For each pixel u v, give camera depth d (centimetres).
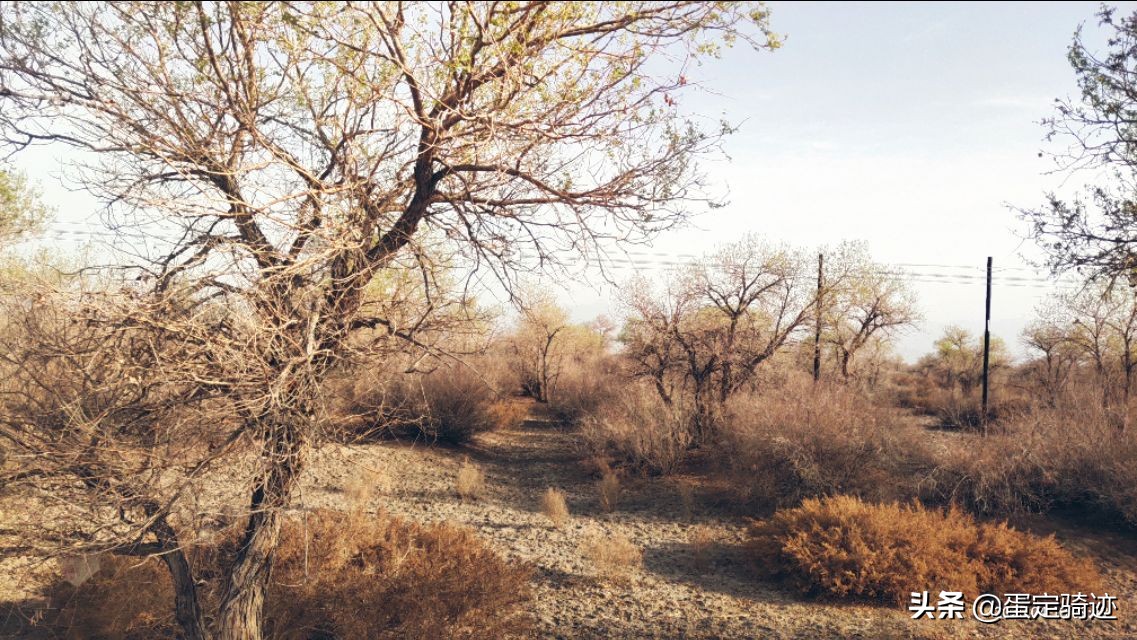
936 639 751
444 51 403
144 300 342
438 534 755
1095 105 625
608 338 3519
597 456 1723
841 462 1283
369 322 417
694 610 827
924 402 3017
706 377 1772
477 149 432
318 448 365
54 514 399
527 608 787
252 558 452
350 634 564
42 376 364
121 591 557
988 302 2253
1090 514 1220
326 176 425
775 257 1786
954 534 948
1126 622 818
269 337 340
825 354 2462
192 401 355
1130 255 601
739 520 1267
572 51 406
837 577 867
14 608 558
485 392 1931
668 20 397
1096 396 1434
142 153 373
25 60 354
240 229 387
